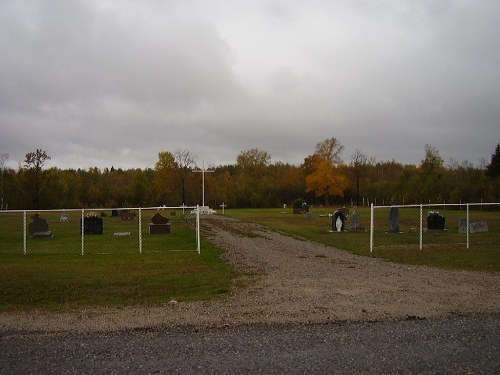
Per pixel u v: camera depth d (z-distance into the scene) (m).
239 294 10.12
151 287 11.23
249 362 5.85
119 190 90.19
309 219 41.88
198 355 6.12
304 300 9.32
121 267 14.27
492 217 39.69
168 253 17.72
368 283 11.22
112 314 8.39
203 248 19.61
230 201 84.06
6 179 76.56
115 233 26.95
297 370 5.59
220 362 5.86
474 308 8.52
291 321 7.72
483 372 5.49
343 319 7.82
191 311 8.53
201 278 12.29
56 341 6.77
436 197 66.94
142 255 17.23
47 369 5.68
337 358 5.96
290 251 18.41
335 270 13.47
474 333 6.97
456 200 63.50
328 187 77.06
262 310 8.52
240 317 8.01
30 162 72.19
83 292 10.71
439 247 18.98
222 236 25.05
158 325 7.55
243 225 33.88
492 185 63.72
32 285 11.41
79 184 87.75
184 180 76.19
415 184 72.44
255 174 102.12
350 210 58.50
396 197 73.88
